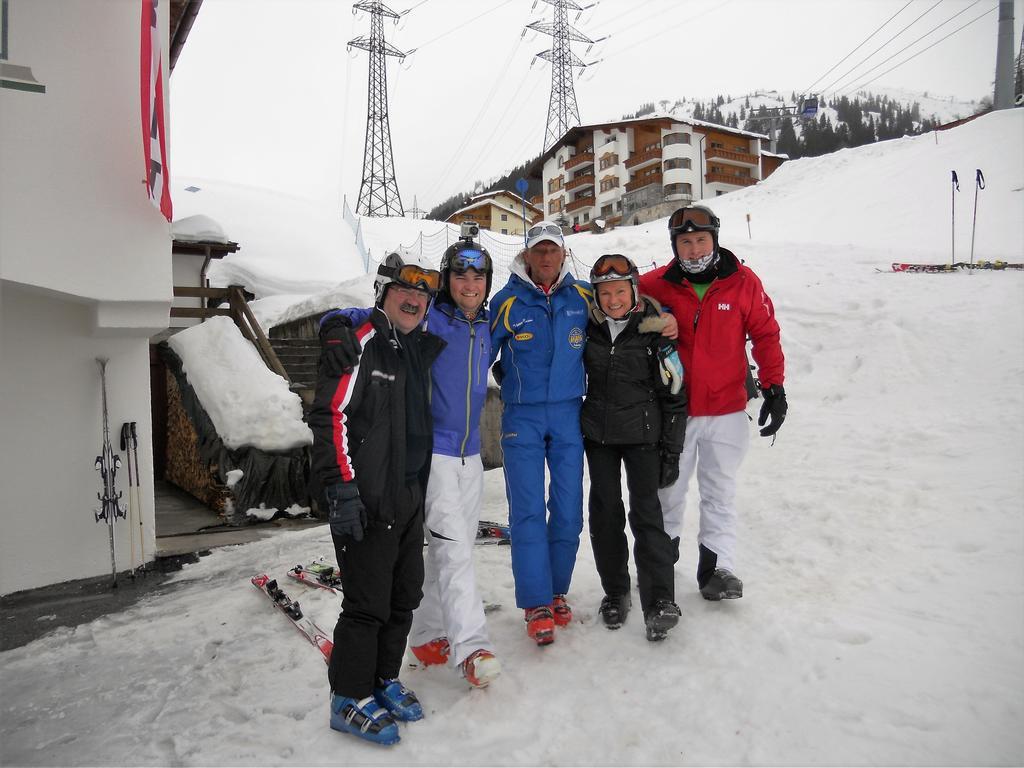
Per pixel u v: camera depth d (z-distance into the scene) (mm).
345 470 2295
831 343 8445
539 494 3041
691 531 4461
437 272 2545
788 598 3178
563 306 3070
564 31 59000
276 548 5121
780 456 5742
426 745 2307
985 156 25375
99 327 4293
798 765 2008
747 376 3277
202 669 3043
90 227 4070
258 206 27422
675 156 45562
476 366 2811
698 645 2811
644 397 3021
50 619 3896
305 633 3283
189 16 5691
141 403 4934
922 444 5199
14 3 3811
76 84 4012
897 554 3506
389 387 2451
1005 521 3613
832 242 20703
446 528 2705
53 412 4621
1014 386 5938
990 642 2543
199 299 10352
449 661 2908
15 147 3812
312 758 2271
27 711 2736
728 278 3172
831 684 2400
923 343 7586
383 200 49062
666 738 2221
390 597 2490
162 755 2352
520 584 2965
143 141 4191
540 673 2744
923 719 2146
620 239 18219
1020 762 1917
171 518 6512
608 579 3145
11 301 4477
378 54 50125
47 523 4578
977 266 10469
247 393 6594
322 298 10578
